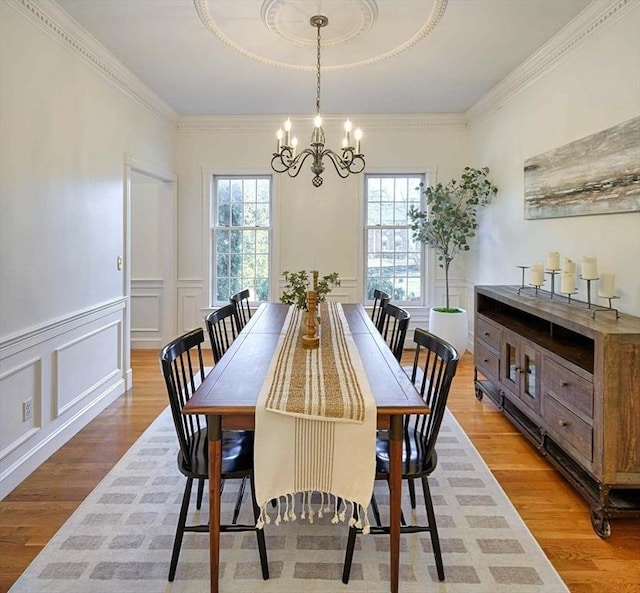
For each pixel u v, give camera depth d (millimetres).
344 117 4980
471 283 5070
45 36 2643
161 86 4023
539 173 3410
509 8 2686
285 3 2623
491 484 2408
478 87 4086
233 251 5324
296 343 2381
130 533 1979
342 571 1761
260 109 4754
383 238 5301
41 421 2623
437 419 1726
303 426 1562
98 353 3357
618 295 2551
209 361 4785
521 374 2838
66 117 2881
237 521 2074
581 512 2172
